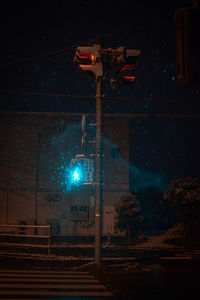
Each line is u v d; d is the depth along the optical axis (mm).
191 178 20422
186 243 19688
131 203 21156
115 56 11125
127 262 12852
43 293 7617
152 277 10008
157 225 26156
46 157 24469
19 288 8141
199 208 19562
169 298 7324
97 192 11984
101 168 12070
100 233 11875
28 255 14445
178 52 2369
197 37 2340
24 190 24203
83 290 8070
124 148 24438
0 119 24547
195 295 7617
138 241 20844
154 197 25094
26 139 24516
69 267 11883
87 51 11500
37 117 24625
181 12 2389
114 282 9195
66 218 24031
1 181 24219
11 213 24016
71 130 24672
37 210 24078
